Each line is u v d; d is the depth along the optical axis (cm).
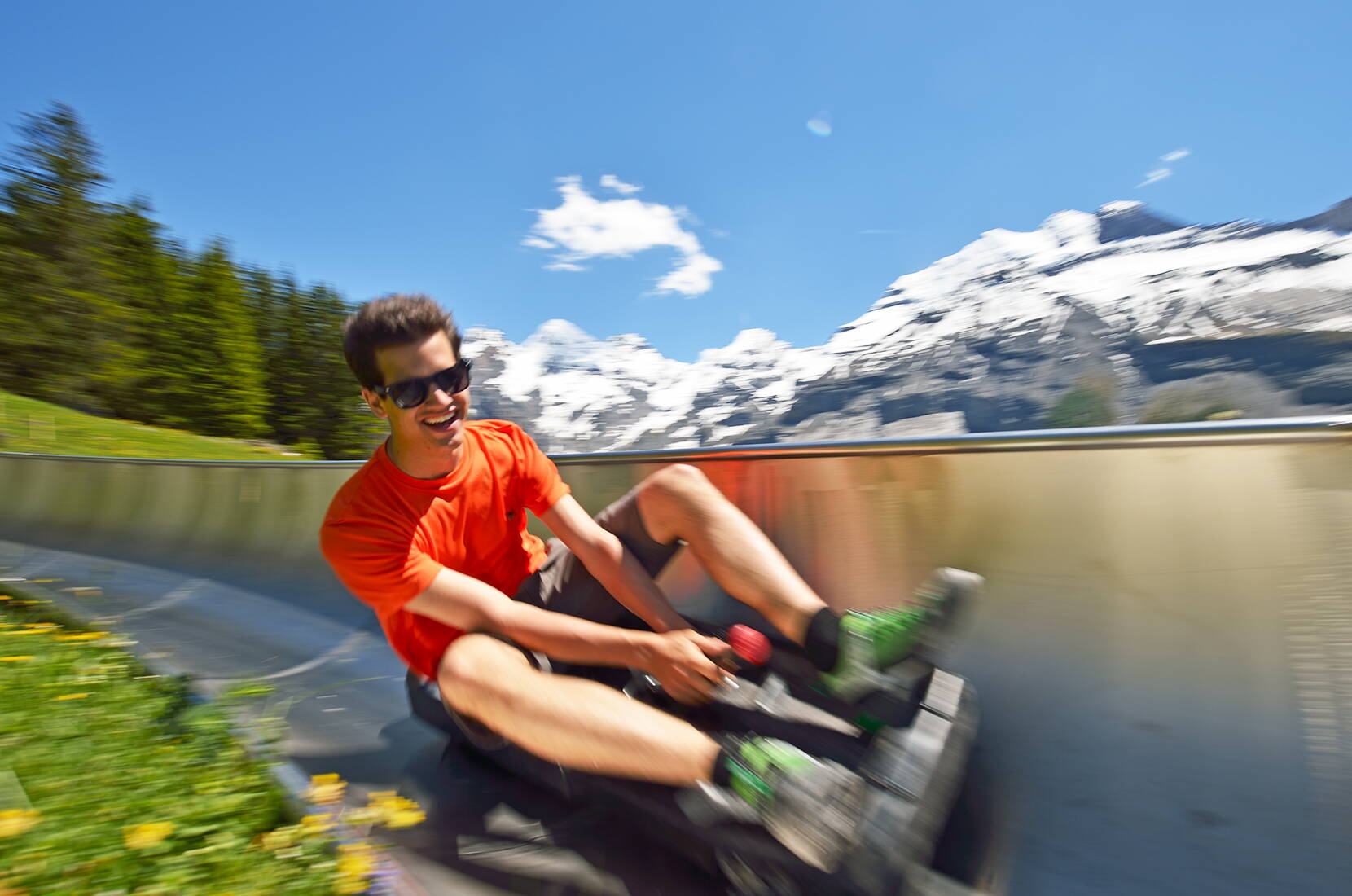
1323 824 131
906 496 206
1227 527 153
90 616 393
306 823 147
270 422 5819
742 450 239
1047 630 177
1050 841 145
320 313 5919
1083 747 161
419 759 201
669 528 185
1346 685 136
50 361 4125
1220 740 147
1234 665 150
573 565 200
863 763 148
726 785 130
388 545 174
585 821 160
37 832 138
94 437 2183
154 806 151
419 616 184
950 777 144
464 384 178
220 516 518
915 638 155
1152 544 164
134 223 4719
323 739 221
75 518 645
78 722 198
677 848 143
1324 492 140
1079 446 174
